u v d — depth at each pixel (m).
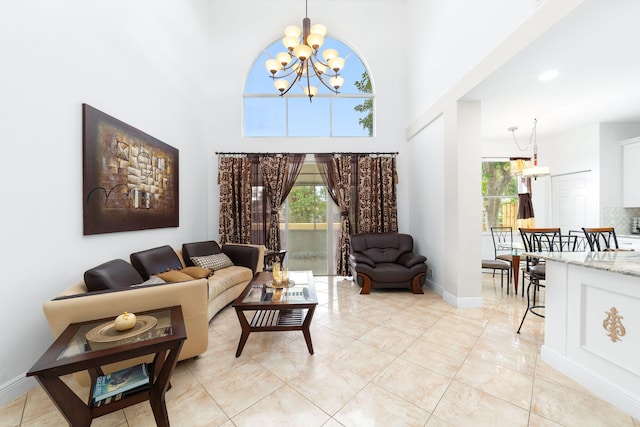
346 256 4.66
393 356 2.12
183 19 3.80
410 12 4.49
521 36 2.15
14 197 1.71
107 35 2.46
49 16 1.92
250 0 4.68
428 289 3.95
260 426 1.44
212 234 4.62
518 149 5.13
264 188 4.62
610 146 4.09
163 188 3.28
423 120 3.97
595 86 2.79
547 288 2.04
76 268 2.13
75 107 2.12
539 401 1.61
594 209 4.23
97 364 1.20
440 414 1.51
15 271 1.72
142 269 2.55
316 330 2.61
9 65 1.68
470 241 3.16
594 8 1.70
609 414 1.50
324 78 4.87
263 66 4.81
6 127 1.67
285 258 4.84
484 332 2.54
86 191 2.19
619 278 1.55
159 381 1.40
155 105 3.18
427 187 3.99
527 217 4.88
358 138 4.78
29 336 1.79
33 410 1.59
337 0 4.76
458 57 3.05
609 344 1.61
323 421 1.47
